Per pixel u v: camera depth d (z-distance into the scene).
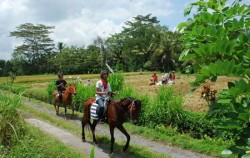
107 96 10.64
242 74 2.17
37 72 80.75
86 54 71.19
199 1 2.73
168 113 13.32
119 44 72.81
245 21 2.49
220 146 10.68
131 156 9.98
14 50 80.00
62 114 18.30
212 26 2.40
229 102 2.31
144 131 13.08
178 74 42.28
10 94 9.77
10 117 8.93
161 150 11.04
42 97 24.27
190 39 2.56
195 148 10.95
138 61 69.44
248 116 2.20
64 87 17.67
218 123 2.37
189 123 12.70
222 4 2.69
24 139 8.53
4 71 75.94
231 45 2.24
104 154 10.23
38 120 14.92
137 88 26.61
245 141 2.22
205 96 14.90
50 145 8.63
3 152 7.92
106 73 10.82
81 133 12.74
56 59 72.38
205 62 2.46
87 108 11.41
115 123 10.14
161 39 63.72
